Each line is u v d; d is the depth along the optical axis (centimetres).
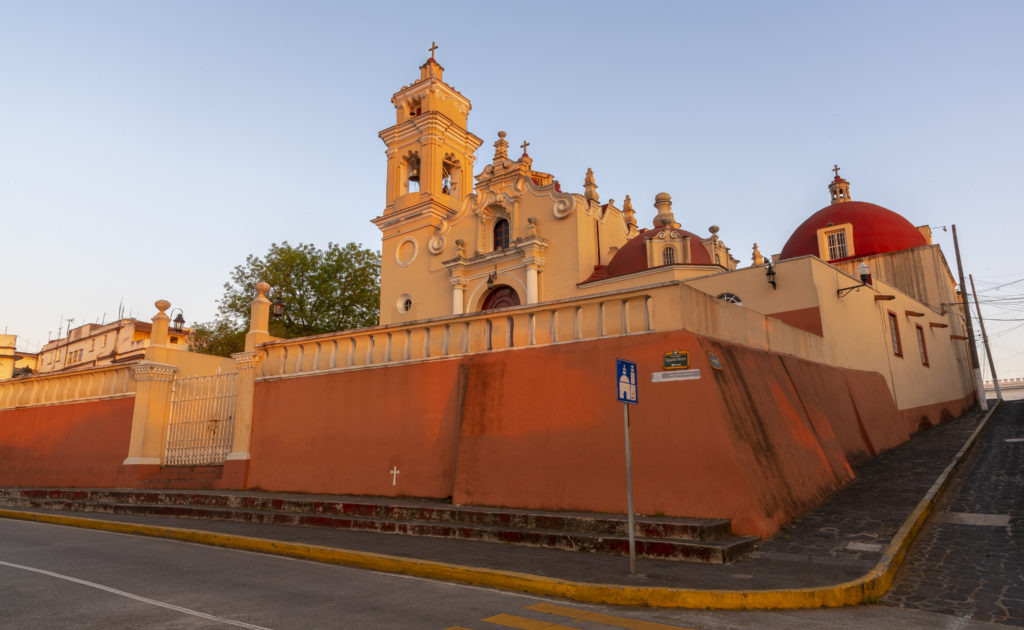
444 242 2644
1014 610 606
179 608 619
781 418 1171
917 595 669
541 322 1184
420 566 806
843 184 3631
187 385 1753
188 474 1630
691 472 941
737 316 1228
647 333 1059
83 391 1933
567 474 1046
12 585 725
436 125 2838
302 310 3388
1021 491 1170
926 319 2681
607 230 2477
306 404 1473
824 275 1764
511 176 2773
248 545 1020
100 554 956
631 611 633
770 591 643
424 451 1259
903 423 2064
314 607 628
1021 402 3409
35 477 1938
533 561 814
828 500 1145
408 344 1353
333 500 1242
